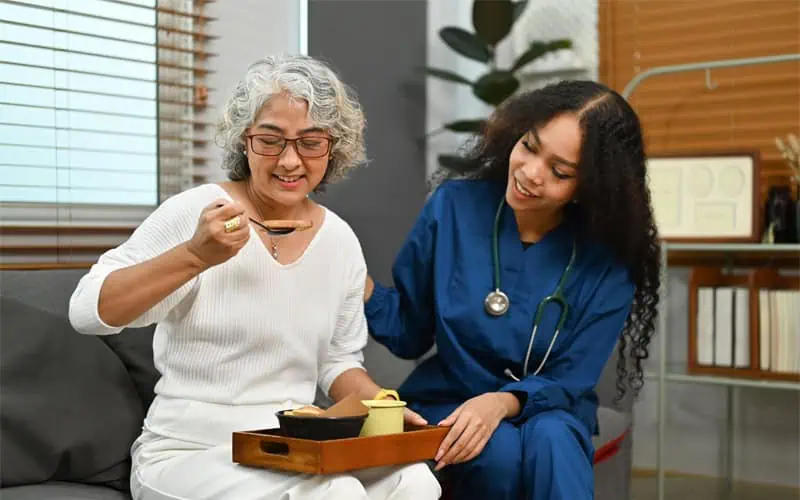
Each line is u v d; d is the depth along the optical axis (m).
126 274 1.46
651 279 2.06
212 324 1.62
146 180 2.55
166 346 1.67
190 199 1.65
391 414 1.55
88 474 1.75
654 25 3.52
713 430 3.47
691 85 3.45
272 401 1.67
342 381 1.81
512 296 1.96
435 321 2.05
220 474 1.50
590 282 1.97
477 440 1.70
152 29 2.50
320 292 1.73
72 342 1.79
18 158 2.25
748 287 3.12
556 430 1.74
